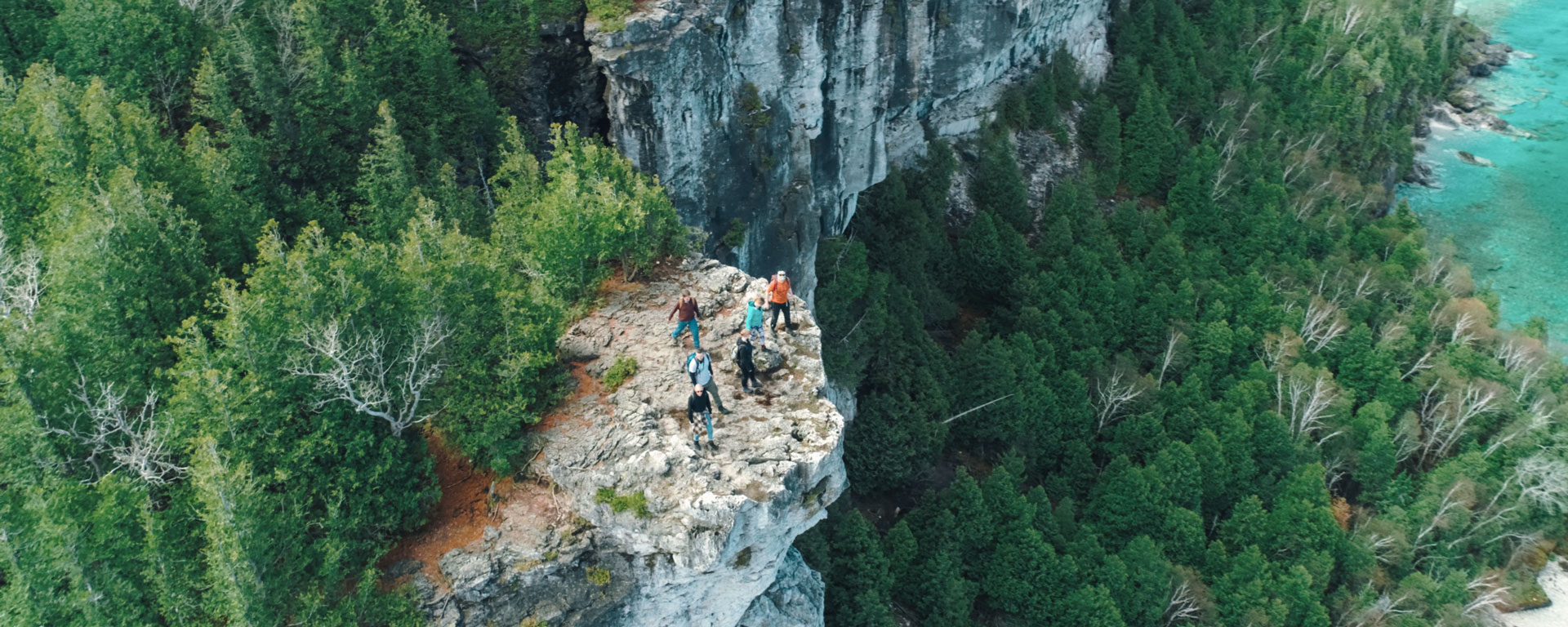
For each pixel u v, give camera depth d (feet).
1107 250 325.21
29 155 138.51
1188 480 247.29
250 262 139.64
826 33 237.86
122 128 140.87
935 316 305.94
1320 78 444.96
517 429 115.55
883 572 206.28
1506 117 503.61
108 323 113.39
